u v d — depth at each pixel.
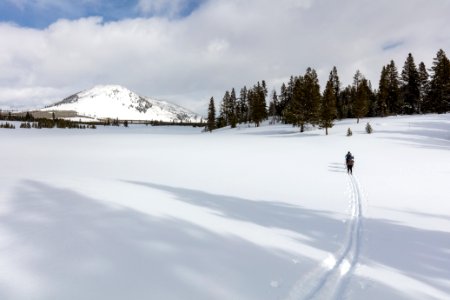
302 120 61.53
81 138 63.84
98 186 14.83
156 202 11.52
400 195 13.73
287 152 34.19
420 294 5.26
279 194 13.84
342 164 24.89
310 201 12.51
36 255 6.48
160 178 18.16
